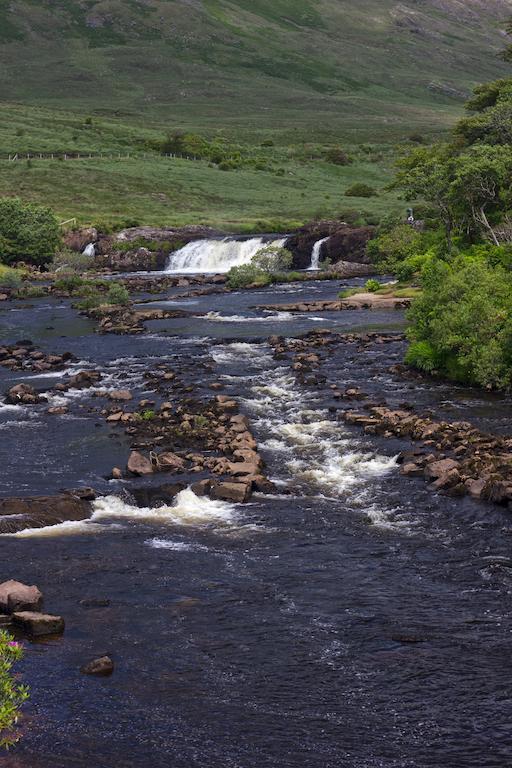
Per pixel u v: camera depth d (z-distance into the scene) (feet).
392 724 52.06
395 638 61.41
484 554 75.36
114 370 152.35
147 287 273.33
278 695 54.95
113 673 57.26
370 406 122.11
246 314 214.28
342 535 80.18
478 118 361.51
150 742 50.47
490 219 278.67
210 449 105.09
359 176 576.20
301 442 108.27
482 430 110.11
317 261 329.72
